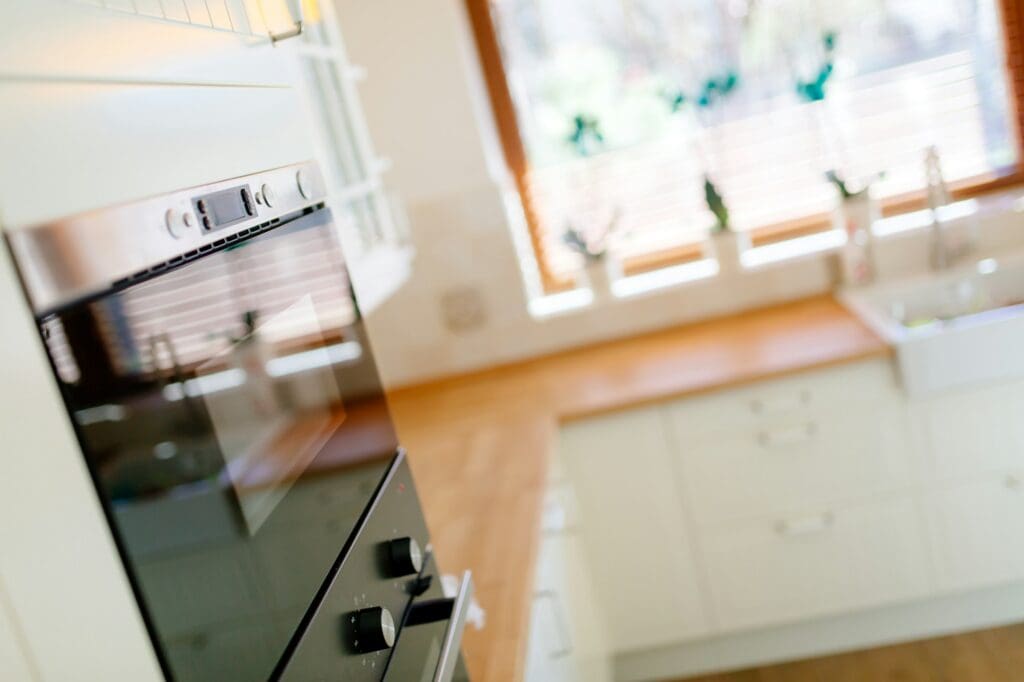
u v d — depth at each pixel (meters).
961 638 2.55
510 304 2.91
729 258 2.83
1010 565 2.44
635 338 2.90
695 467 2.44
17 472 0.47
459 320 2.93
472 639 1.44
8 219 0.49
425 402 2.82
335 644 0.81
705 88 2.79
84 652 0.49
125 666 0.52
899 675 2.46
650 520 2.48
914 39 2.74
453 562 1.74
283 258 0.89
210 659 0.61
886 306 2.70
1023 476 2.36
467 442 2.39
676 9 2.79
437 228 2.86
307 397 0.89
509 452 2.23
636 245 2.96
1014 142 2.79
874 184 2.82
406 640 1.01
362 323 1.11
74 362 0.53
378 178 2.43
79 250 0.55
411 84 2.75
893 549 2.45
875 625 2.60
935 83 2.76
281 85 1.02
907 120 2.79
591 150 2.90
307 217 0.99
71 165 0.56
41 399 0.49
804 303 2.81
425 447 2.44
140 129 0.66
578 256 2.97
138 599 0.55
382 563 0.98
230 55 0.88
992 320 2.21
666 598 2.54
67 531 0.49
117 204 0.60
